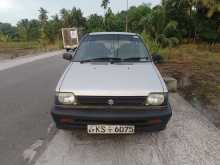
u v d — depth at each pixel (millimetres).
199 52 19672
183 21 27656
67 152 3459
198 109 5207
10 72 9820
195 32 28047
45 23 52156
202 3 25141
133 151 3475
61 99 3396
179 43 26766
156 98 3350
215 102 5578
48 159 3281
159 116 3307
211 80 7953
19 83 7707
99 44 4672
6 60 15016
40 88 7051
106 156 3346
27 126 4355
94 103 3328
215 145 3619
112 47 4613
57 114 3354
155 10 27297
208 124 4363
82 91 3334
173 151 3463
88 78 3588
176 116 4727
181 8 27469
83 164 3158
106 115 3260
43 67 11359
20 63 13031
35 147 3611
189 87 7078
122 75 3678
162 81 3600
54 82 7875
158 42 22906
